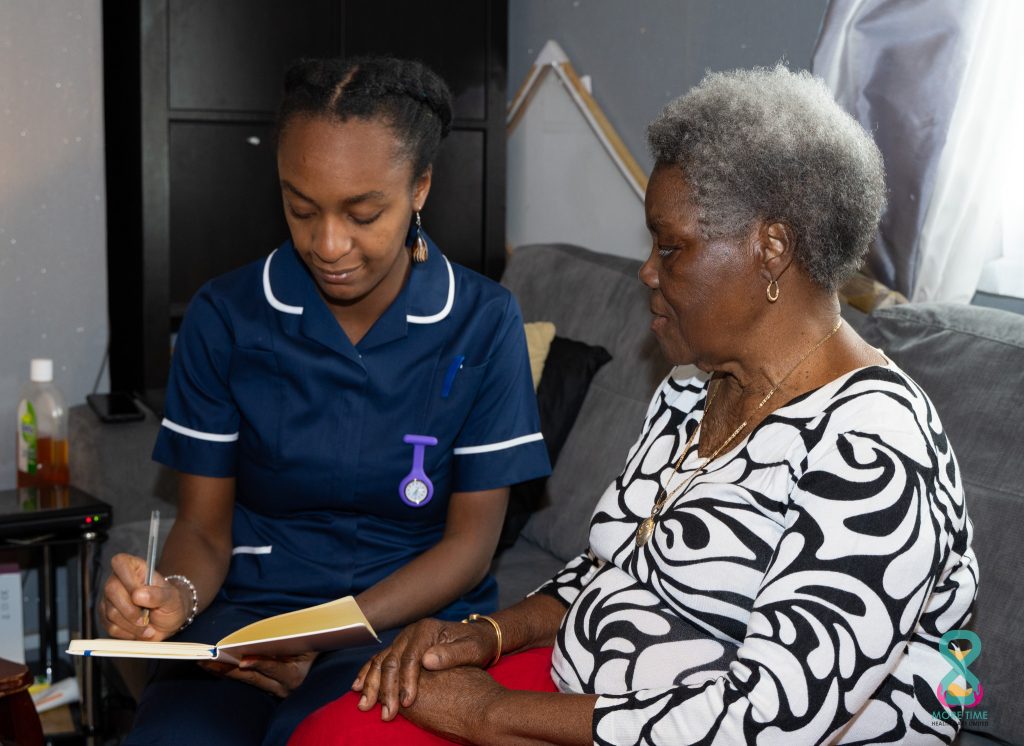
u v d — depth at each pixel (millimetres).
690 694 1025
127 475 2266
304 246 1347
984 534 1354
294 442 1486
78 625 2404
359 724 1182
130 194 2582
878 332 1616
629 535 1229
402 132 1318
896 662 1006
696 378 1278
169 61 2502
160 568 1460
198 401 1525
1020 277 1828
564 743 1081
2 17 2525
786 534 1024
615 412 2033
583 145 2715
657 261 1150
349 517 1531
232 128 2598
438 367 1511
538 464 1572
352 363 1473
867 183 1083
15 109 2566
